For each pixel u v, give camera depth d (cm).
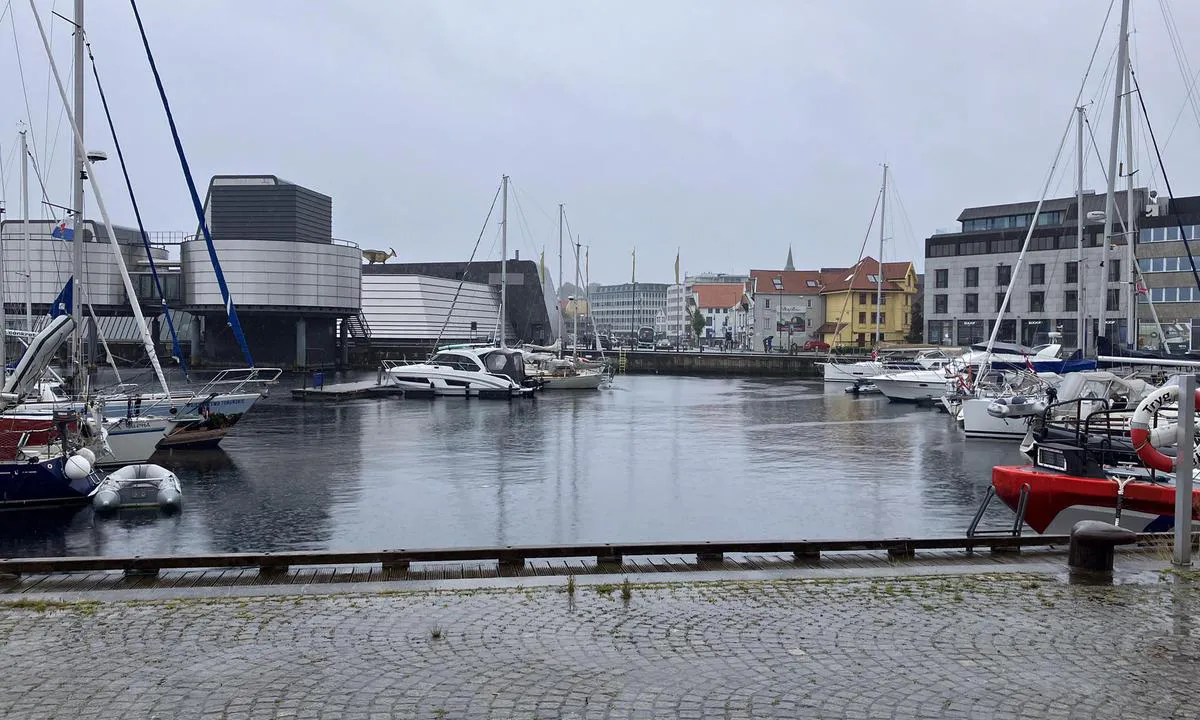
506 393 6450
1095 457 1789
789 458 3428
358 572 1238
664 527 2214
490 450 3594
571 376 7531
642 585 1146
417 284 11338
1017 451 3644
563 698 774
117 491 2342
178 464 3150
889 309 13412
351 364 10369
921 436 4178
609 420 4884
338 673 836
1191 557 1266
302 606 1058
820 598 1088
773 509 2444
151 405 3481
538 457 3400
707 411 5503
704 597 1094
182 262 8962
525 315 13138
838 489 2755
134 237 9131
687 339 19825
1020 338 10156
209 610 1041
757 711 746
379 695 781
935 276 10931
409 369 6391
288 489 2681
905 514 2384
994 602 1062
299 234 10125
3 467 2236
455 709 750
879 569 1234
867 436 4178
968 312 10644
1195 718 729
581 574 1225
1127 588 1118
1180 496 1222
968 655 881
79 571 1219
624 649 905
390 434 4112
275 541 2033
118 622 995
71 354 3941
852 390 7362
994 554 1338
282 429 4300
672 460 3353
